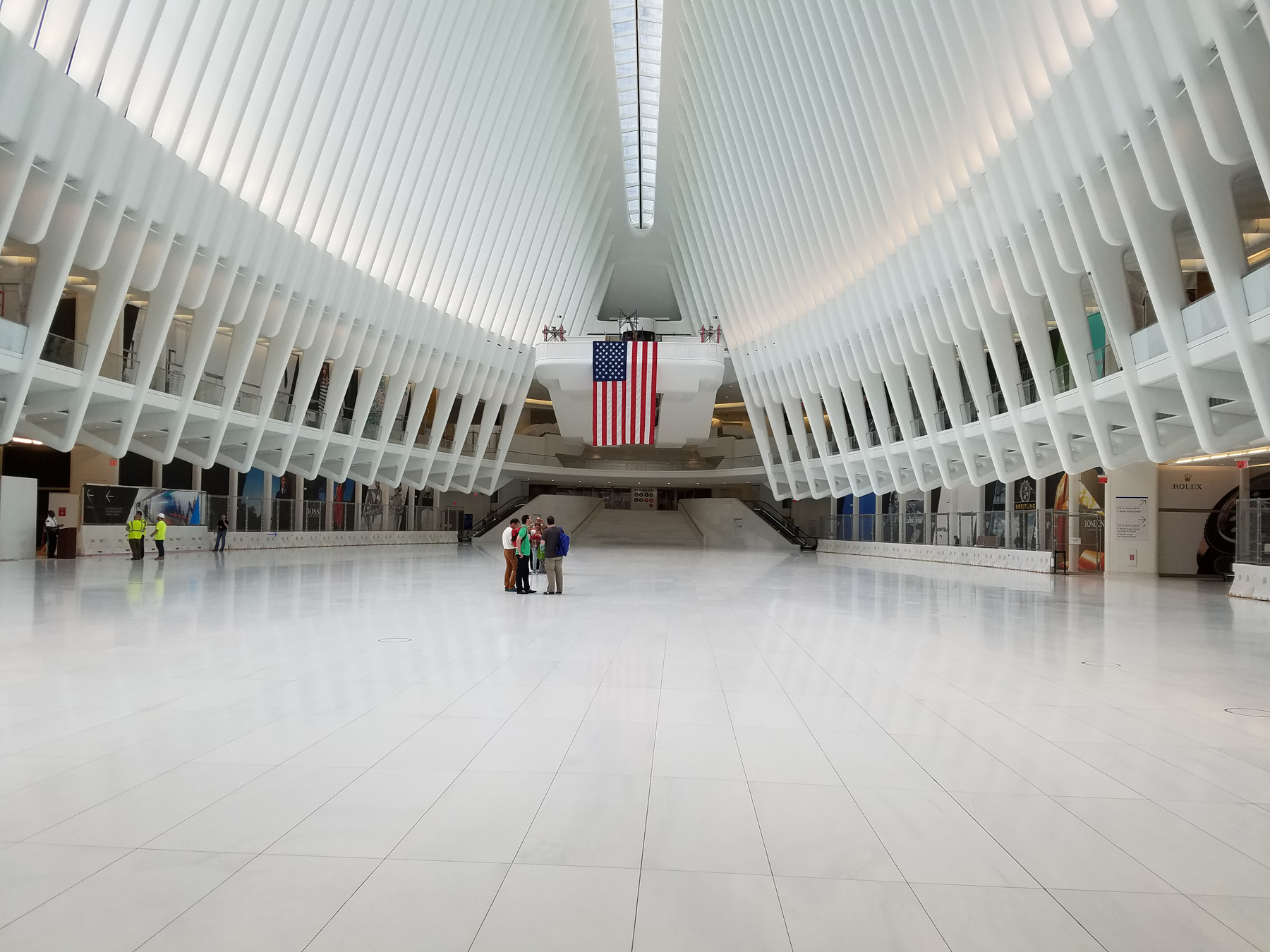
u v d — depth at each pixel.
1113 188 12.95
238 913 2.73
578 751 4.62
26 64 12.64
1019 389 19.42
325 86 19.69
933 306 21.31
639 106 30.84
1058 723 5.39
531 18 24.08
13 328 14.80
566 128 28.38
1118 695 6.24
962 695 6.20
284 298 21.69
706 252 33.91
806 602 13.31
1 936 2.56
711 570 22.08
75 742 4.64
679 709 5.64
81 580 14.44
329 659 7.31
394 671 6.82
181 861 3.12
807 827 3.55
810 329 28.59
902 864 3.20
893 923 2.74
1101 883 3.06
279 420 24.50
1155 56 10.95
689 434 37.44
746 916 2.77
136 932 2.60
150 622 9.40
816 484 35.22
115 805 3.68
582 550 34.59
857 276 24.52
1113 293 14.43
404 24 20.09
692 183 32.53
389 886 2.94
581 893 2.91
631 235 38.03
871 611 12.12
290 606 11.30
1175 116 11.04
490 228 28.44
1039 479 20.67
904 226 20.80
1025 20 13.77
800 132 23.28
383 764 4.31
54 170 13.88
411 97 21.81
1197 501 21.25
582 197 32.44
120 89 14.66
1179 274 12.86
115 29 13.70
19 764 4.23
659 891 2.94
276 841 3.31
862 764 4.45
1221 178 11.15
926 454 26.31
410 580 16.27
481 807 3.73
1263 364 11.14
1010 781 4.21
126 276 16.42
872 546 32.72
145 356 18.47
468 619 10.35
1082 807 3.85
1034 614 11.91
